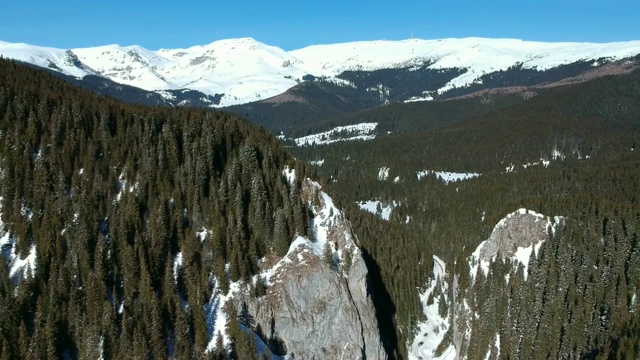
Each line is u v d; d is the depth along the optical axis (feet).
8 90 350.43
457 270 533.14
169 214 329.52
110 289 291.58
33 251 293.64
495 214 570.87
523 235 498.28
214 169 363.97
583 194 578.66
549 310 433.48
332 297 340.39
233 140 389.60
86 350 266.77
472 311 477.36
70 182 323.16
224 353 290.35
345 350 339.77
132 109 384.88
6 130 330.75
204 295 310.24
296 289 329.93
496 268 483.51
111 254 298.97
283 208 360.48
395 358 407.85
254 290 319.88
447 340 480.64
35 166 319.47
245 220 349.00
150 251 306.55
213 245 325.83
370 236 498.28
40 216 306.14
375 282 436.35
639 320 411.13
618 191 634.43
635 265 457.27
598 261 464.24
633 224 479.82
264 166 377.71
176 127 378.94
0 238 296.10
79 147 338.95
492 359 433.07
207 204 341.41
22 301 270.46
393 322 437.99
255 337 306.55
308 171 398.62
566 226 485.15
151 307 285.64
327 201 382.01
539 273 458.09
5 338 258.16
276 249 342.03
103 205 318.04
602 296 436.76
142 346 272.10
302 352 325.62
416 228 646.74
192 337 294.25
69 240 298.76
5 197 305.32
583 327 416.26
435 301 522.06
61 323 271.28
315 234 364.99
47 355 259.19
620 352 368.89
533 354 419.33
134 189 331.77
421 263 541.75
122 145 350.84
